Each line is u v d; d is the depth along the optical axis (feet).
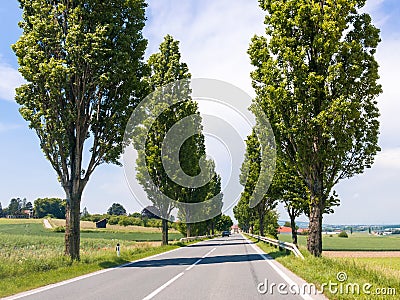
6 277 51.19
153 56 148.15
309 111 70.13
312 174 74.54
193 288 41.04
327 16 69.00
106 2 77.46
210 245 148.97
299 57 69.67
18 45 73.31
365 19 73.56
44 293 39.88
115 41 79.20
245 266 63.41
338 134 70.18
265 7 77.56
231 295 36.37
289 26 72.49
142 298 35.50
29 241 172.24
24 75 72.69
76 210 76.69
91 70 75.77
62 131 74.54
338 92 70.08
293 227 127.13
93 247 143.95
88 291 40.50
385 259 137.90
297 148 74.79
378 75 71.15
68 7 78.38
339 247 243.81
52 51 76.59
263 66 74.79
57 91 72.69
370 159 75.61
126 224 430.20
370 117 74.08
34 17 75.05
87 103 79.46
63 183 76.89
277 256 78.23
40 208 569.64
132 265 70.38
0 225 372.58
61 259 67.26
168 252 106.83
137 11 79.82
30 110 74.38
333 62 71.61
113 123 80.69
